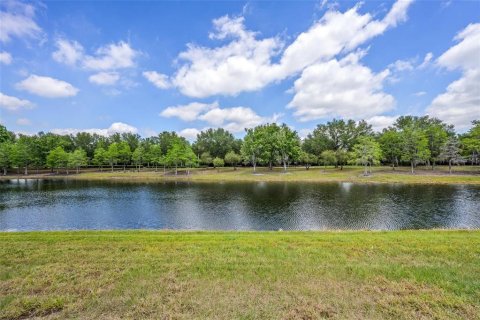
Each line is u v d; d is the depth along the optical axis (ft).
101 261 21.21
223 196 94.12
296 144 200.13
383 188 106.42
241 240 27.91
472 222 54.65
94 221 60.59
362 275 18.28
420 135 168.45
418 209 66.85
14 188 123.44
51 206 78.33
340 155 190.08
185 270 19.35
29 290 16.48
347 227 52.24
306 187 115.14
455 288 16.25
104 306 14.62
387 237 28.91
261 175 167.63
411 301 14.89
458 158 154.81
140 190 114.52
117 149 242.37
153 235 31.09
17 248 24.75
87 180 166.71
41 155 240.12
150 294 15.85
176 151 197.98
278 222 57.26
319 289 16.31
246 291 16.15
